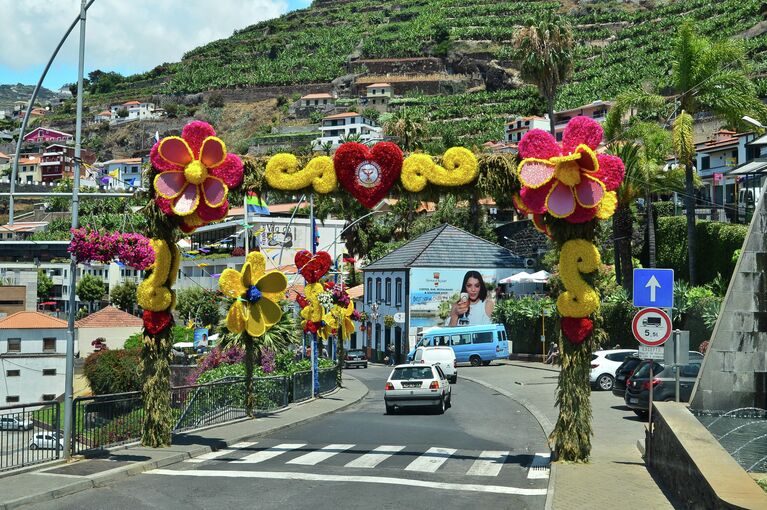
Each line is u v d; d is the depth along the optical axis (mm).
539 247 62812
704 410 14312
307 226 68875
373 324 65562
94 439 16047
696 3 167000
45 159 178875
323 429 21719
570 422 15094
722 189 49688
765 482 10805
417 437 19797
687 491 10680
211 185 16609
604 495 12008
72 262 15711
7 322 50000
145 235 17234
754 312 14414
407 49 190875
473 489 12883
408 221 76000
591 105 120938
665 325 14656
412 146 74125
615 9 190625
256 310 22125
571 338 15211
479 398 31297
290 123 185375
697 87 36281
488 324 54875
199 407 20531
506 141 127875
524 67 55562
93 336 65750
